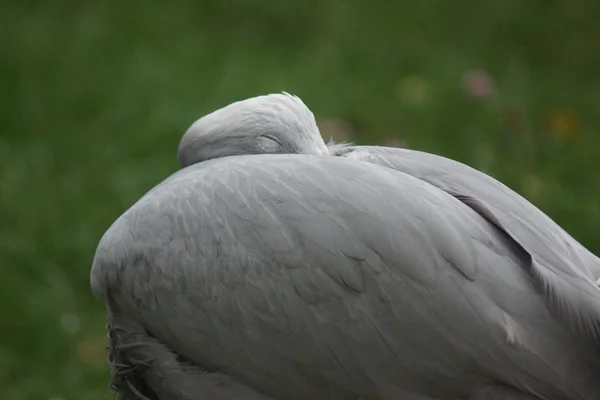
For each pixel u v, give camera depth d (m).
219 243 4.90
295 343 4.78
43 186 10.41
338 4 14.59
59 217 10.02
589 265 5.04
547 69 13.29
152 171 10.67
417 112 11.88
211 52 13.03
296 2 14.51
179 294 4.99
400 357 4.65
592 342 4.61
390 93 12.32
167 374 5.27
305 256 4.74
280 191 4.89
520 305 4.59
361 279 4.67
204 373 5.17
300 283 4.74
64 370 8.61
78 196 10.30
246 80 12.28
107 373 8.57
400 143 10.84
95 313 9.21
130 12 13.94
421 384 4.67
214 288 4.89
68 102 11.77
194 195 5.07
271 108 5.70
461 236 4.70
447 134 11.51
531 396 4.57
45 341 8.86
